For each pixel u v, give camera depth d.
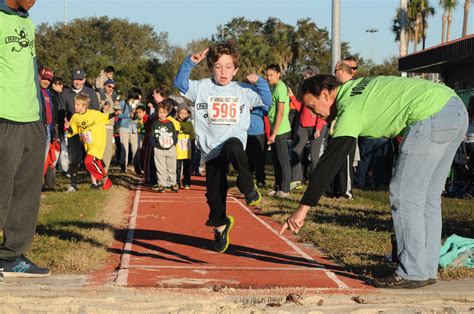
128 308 5.93
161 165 15.33
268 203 13.02
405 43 37.50
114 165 23.95
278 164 14.16
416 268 6.61
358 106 6.60
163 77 71.44
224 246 7.85
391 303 6.31
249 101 7.58
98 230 9.52
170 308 5.96
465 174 14.88
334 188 14.02
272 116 13.89
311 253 8.51
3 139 6.69
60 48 85.62
